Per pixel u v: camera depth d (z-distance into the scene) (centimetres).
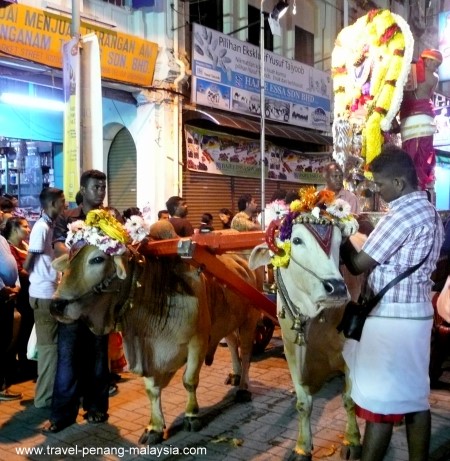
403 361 285
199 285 406
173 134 983
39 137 889
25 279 573
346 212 321
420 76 525
